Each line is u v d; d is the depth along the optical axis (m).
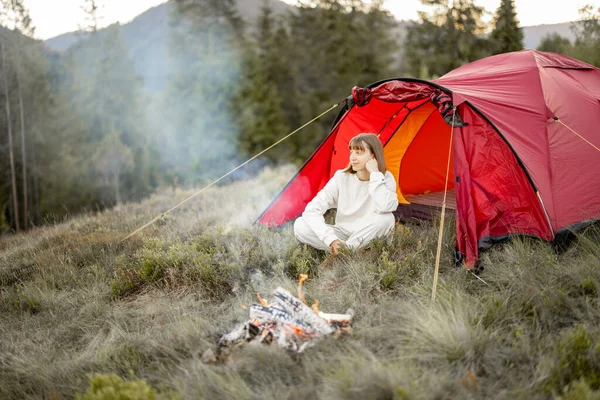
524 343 2.75
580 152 4.58
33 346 3.64
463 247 4.04
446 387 2.45
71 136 36.69
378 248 4.28
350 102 5.15
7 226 25.75
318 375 2.69
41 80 34.78
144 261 4.68
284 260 4.55
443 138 6.49
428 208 5.80
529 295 3.26
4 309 4.49
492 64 5.52
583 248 3.98
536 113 4.54
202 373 2.77
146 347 3.30
